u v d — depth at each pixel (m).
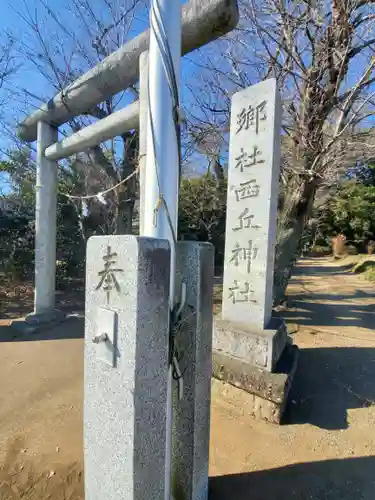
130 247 0.99
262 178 2.77
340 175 5.30
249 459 1.90
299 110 4.61
